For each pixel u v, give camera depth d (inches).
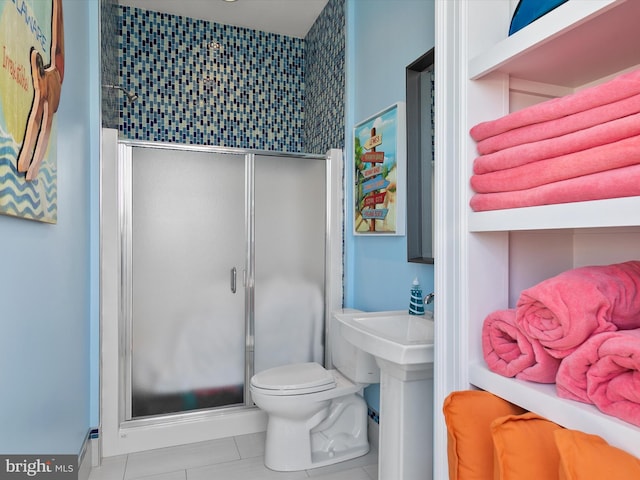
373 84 97.0
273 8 128.3
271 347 105.0
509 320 36.0
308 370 90.3
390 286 89.3
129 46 128.3
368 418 96.7
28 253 47.7
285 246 106.7
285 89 146.0
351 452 88.6
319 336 109.4
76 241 72.6
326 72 125.0
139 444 90.7
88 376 84.3
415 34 80.4
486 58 38.3
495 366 37.4
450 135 42.6
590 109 29.3
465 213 40.6
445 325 43.3
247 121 141.2
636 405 25.8
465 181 40.7
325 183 110.8
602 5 28.0
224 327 100.7
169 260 96.4
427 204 76.0
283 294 106.3
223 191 100.9
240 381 102.1
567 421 29.6
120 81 127.4
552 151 31.4
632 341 25.8
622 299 30.5
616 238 40.2
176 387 96.7
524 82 42.8
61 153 61.7
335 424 90.5
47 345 55.1
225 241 100.9
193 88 135.0
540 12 35.5
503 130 36.3
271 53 144.4
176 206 97.0
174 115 132.7
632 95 27.0
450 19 42.9
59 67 57.0
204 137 135.9
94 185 87.2
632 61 37.5
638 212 25.4
